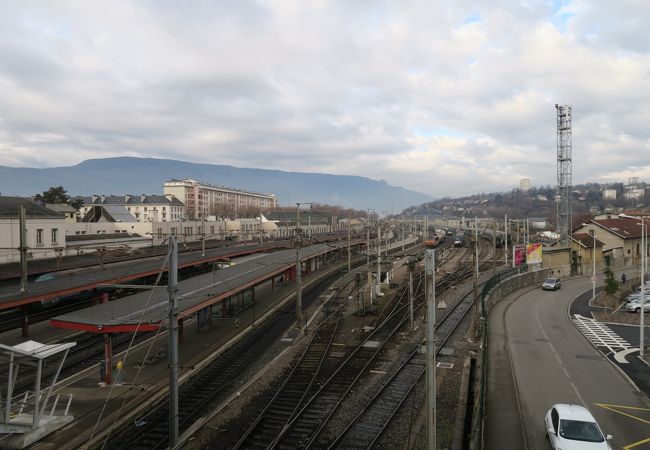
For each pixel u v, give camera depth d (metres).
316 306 41.94
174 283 16.05
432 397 11.38
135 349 27.45
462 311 38.53
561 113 70.12
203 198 176.62
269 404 19.84
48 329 30.70
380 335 31.44
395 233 138.25
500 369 24.14
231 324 33.91
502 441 16.39
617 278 55.75
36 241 47.22
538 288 51.12
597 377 22.92
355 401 20.31
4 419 16.56
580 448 14.59
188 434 17.08
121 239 62.81
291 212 134.25
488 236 117.31
